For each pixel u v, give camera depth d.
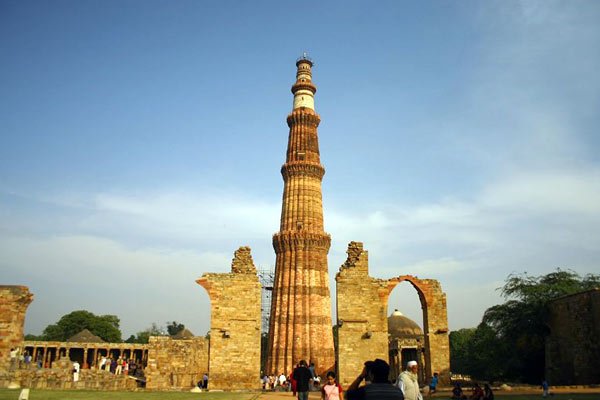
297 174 88.12
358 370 48.12
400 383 13.59
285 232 83.75
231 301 48.78
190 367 52.47
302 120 91.94
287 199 87.50
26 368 44.22
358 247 51.78
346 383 47.62
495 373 69.12
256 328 48.47
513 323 62.47
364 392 10.86
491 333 66.94
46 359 81.94
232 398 34.69
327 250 86.00
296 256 82.94
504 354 63.75
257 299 49.19
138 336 155.88
